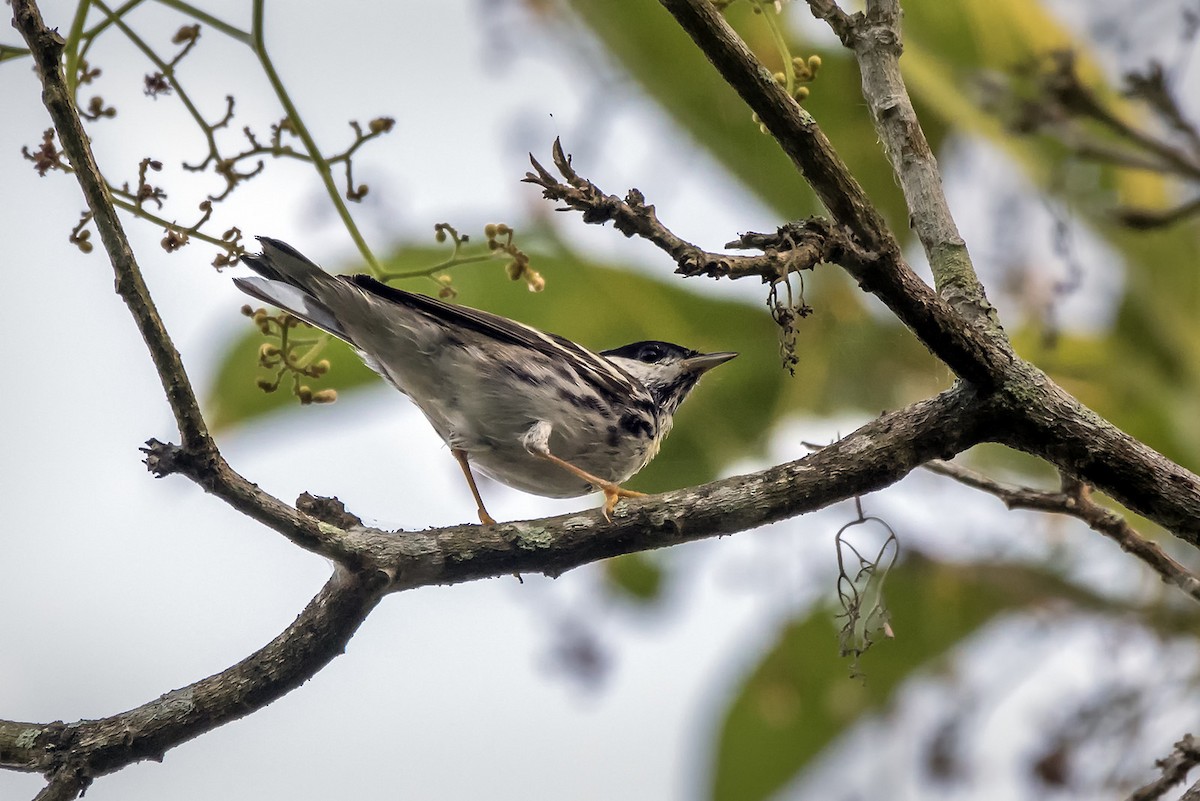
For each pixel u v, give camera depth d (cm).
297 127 837
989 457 1092
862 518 838
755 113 698
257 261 937
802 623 1088
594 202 649
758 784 1127
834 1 822
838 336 1154
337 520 791
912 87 1013
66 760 759
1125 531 830
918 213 797
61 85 702
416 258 1053
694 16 682
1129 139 790
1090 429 746
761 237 684
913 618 1045
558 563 788
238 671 776
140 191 798
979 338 740
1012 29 993
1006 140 987
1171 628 955
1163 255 989
